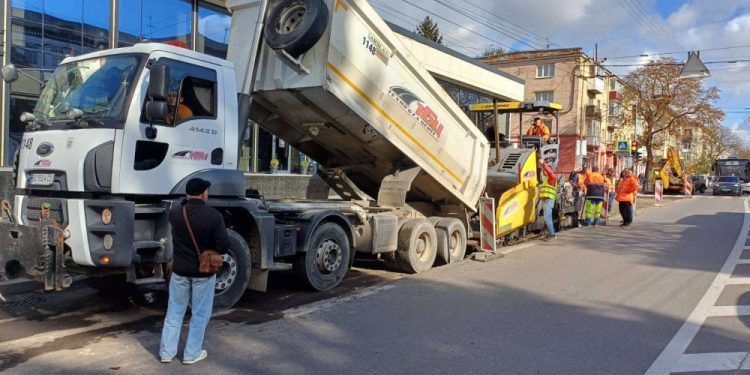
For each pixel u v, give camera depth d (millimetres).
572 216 16188
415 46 18750
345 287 8156
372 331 5875
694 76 22594
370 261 10320
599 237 13547
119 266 5480
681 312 6750
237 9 8062
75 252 5535
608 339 5695
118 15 13078
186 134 6141
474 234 11180
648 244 12312
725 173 48219
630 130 58188
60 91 6285
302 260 7582
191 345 4859
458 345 5461
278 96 8023
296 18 7422
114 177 5520
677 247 11891
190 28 14602
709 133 46000
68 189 5652
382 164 9586
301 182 16875
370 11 7820
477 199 10969
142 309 6820
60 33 12102
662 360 5113
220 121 6539
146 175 5766
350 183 9914
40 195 6062
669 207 24766
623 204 16219
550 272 9031
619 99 55031
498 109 12805
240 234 6926
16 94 11281
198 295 4844
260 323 6129
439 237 9812
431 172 9633
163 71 5598
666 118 45344
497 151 11898
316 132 8836
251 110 8625
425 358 5090
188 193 4809
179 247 4797
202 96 6383
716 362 5074
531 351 5312
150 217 5898
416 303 7051
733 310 6855
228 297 6477
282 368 4805
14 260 5816
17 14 11312
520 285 8086
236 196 6590
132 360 4965
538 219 13289
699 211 22297
